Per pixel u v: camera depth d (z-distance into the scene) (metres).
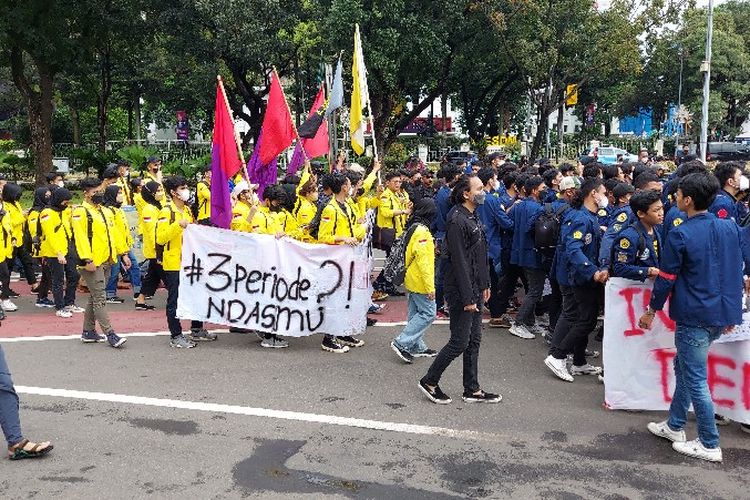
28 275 11.30
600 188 6.43
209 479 4.60
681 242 4.79
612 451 5.05
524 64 28.02
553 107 29.48
